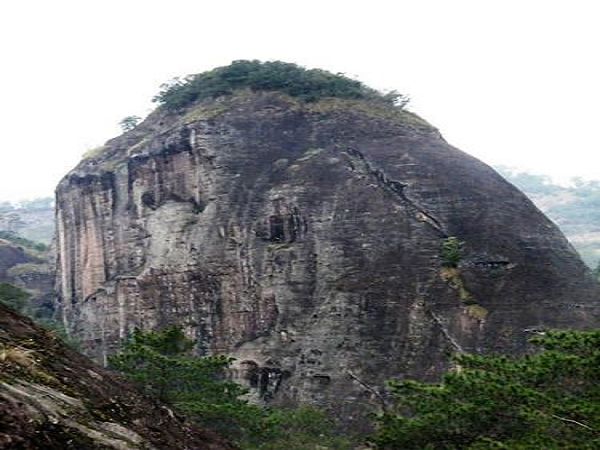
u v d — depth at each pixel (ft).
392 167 195.11
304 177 203.31
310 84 242.37
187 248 215.31
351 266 177.99
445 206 178.70
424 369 145.28
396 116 230.68
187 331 208.23
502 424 63.16
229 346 197.26
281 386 172.55
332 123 222.69
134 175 244.22
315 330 173.27
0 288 198.29
